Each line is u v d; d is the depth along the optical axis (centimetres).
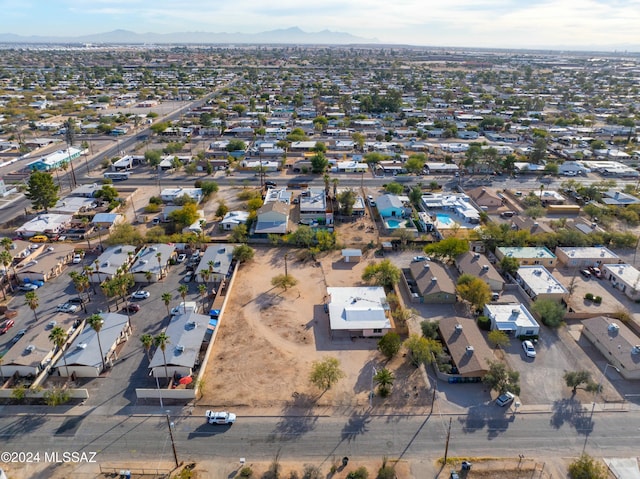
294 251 12838
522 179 19275
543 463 6525
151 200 15938
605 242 13112
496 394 7775
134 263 11488
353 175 19600
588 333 9188
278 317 9812
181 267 11856
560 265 12150
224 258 11731
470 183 18700
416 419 7269
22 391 7444
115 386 7888
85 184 18038
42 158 19912
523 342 8956
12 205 15938
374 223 14712
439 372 8106
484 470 6400
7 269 10969
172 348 8381
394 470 6359
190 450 6694
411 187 17988
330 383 7794
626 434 7019
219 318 9475
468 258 11644
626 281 10806
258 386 7912
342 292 10369
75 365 7969
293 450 6700
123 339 9012
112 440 6850
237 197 16862
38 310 9938
